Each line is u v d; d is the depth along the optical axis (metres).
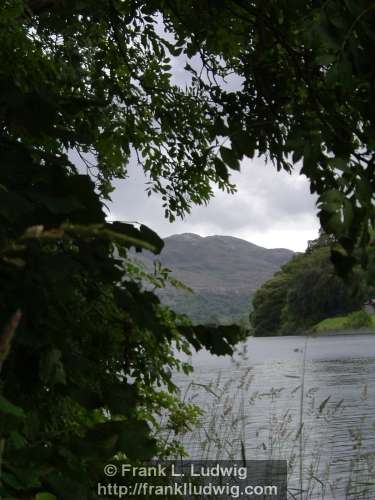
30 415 1.88
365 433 11.67
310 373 30.45
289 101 3.36
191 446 5.21
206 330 2.35
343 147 2.42
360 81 2.45
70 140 2.20
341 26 2.21
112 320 2.94
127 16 4.48
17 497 1.45
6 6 3.09
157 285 3.78
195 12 3.75
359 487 5.59
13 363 1.92
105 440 1.75
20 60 3.24
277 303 87.69
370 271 2.28
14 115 2.07
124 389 2.05
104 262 2.07
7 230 1.82
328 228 2.09
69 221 1.81
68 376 1.96
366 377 30.03
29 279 1.82
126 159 5.28
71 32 4.20
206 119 4.97
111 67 5.33
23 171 1.88
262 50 3.08
